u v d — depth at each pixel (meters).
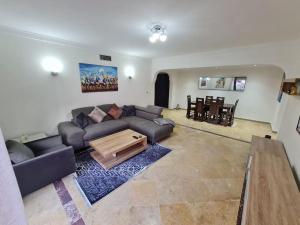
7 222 0.38
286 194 1.25
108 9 1.76
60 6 1.70
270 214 1.05
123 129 3.72
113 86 4.34
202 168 2.53
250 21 2.01
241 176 2.33
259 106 5.55
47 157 1.92
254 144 2.48
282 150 2.25
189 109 5.90
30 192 1.84
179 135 4.02
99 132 3.20
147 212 1.70
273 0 1.49
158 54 4.47
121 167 2.53
